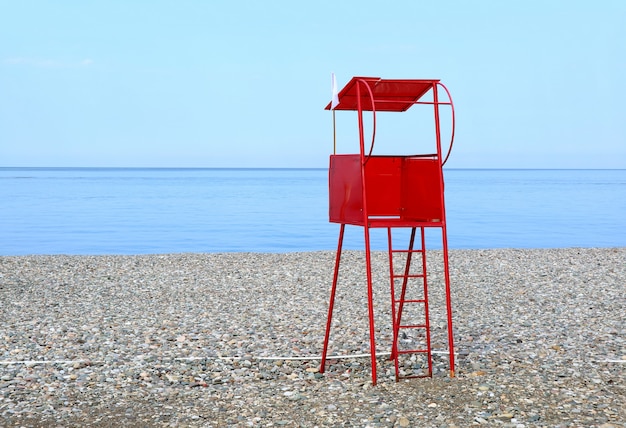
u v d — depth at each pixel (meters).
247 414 5.51
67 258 16.58
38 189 77.25
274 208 44.59
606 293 11.68
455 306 10.57
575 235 26.84
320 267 15.12
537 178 184.25
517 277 13.64
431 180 6.20
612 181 144.25
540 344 7.80
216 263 15.80
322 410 5.57
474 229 29.61
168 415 5.51
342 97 6.57
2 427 5.23
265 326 9.08
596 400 5.65
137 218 35.22
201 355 7.48
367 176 6.70
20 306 10.67
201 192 72.56
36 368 6.91
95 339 8.29
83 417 5.46
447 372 6.60
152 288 12.48
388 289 12.27
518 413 5.36
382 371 6.73
